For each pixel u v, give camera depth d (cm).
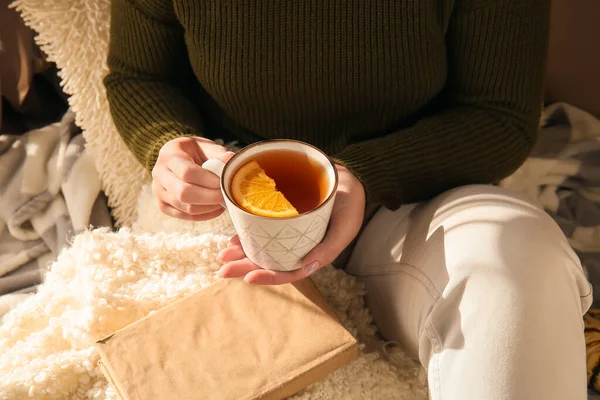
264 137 104
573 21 129
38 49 133
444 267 83
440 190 97
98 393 85
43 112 141
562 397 77
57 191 121
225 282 89
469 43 97
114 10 102
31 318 93
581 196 128
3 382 84
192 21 94
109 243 95
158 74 105
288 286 89
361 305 95
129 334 84
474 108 100
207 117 110
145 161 97
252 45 93
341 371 86
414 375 89
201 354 83
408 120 105
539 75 99
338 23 91
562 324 79
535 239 82
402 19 91
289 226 73
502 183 125
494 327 77
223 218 99
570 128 135
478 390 76
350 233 84
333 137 102
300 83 95
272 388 81
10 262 117
